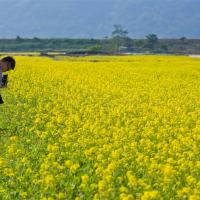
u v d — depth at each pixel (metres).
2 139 18.77
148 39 191.50
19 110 23.19
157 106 24.81
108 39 192.50
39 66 45.66
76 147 16.38
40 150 16.33
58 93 28.67
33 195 12.74
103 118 20.86
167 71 45.03
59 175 13.39
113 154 14.77
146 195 11.60
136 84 34.28
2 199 12.66
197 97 28.94
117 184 13.13
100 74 40.34
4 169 14.23
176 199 12.46
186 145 16.80
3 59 17.52
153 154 15.73
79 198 12.23
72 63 52.69
